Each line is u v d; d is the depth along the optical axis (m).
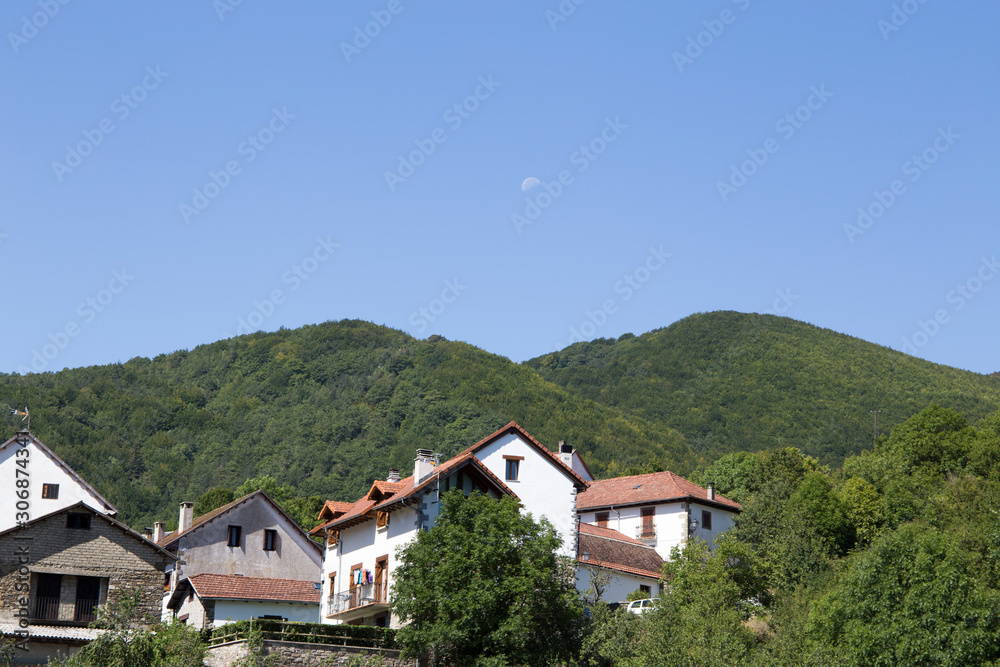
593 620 42.97
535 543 41.16
